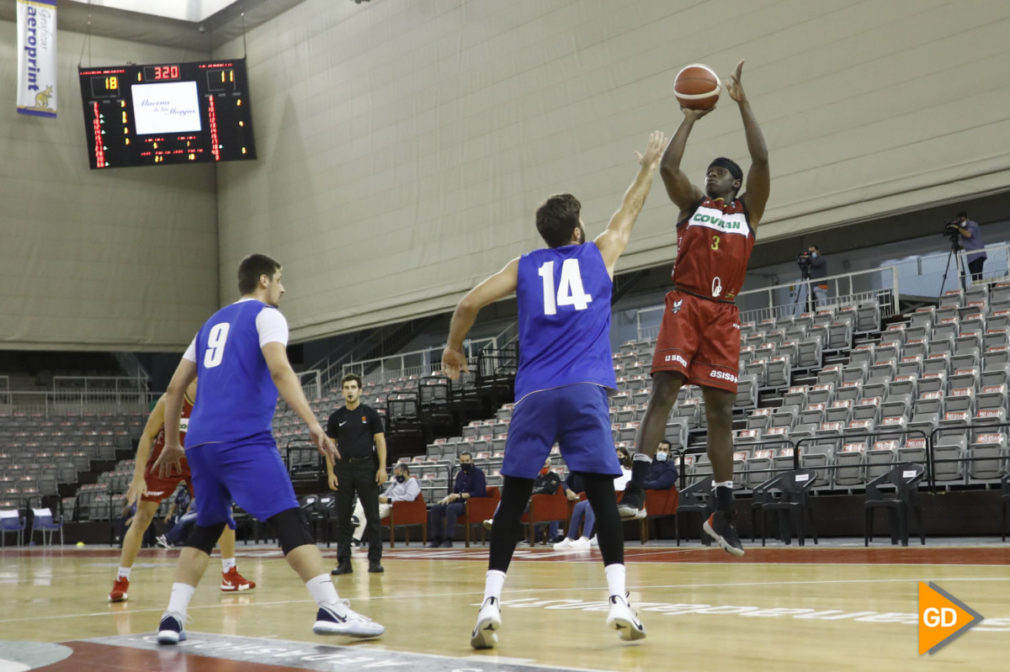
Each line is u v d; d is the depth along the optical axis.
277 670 4.54
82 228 37.72
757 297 27.92
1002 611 5.89
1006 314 19.30
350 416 12.06
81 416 37.62
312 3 36.81
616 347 31.28
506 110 30.20
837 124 23.06
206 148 36.41
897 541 14.49
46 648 5.59
